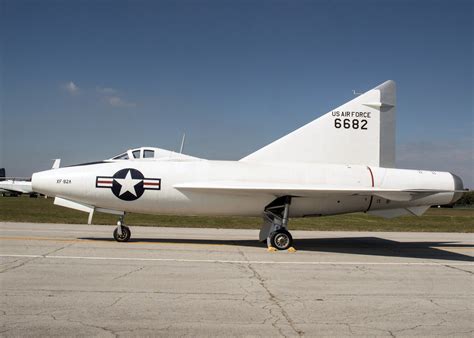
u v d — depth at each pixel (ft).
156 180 43.01
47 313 19.69
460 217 104.63
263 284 26.50
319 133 47.60
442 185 47.39
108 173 43.06
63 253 35.96
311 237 59.67
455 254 42.93
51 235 50.24
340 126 47.91
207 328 18.24
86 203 43.73
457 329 18.79
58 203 43.98
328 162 47.42
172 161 45.73
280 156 47.06
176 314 19.99
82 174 42.96
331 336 17.65
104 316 19.44
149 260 33.76
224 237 54.75
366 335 17.85
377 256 40.37
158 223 73.10
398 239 58.44
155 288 24.68
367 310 21.36
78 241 44.42
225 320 19.33
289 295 23.97
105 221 74.13
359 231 71.05
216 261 34.40
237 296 23.44
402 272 31.78
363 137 48.11
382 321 19.70
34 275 27.17
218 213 44.86
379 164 48.21
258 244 47.44
